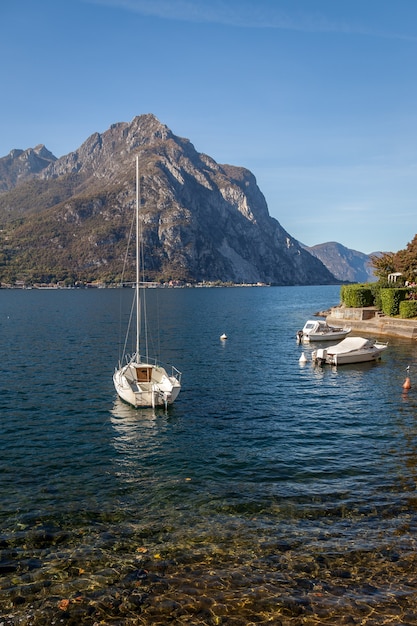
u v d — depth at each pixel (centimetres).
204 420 2614
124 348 5338
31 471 1902
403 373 3897
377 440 2245
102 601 1110
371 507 1543
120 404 2952
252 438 2298
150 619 1055
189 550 1307
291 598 1111
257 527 1426
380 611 1067
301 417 2652
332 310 7781
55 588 1157
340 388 3369
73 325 7962
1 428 2472
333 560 1249
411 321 5944
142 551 1305
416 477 1789
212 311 11844
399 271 8494
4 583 1176
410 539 1340
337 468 1895
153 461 2009
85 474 1870
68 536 1388
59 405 2925
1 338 6172
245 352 5103
